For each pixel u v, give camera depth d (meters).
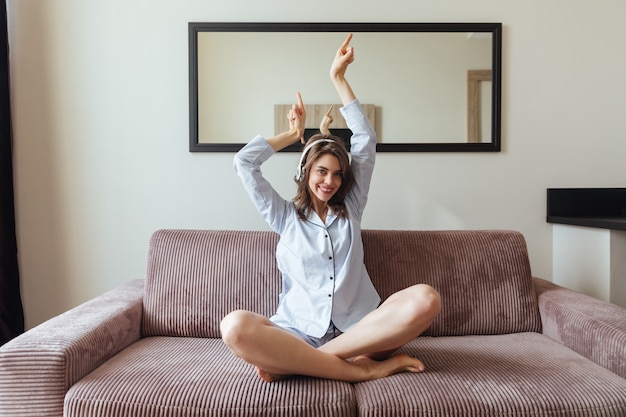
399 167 2.16
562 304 1.55
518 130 2.16
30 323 2.16
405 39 2.13
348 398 1.16
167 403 1.14
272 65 2.13
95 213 2.16
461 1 2.13
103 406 1.15
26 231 2.15
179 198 2.16
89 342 1.30
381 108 2.14
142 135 2.15
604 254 1.88
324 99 2.14
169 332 1.67
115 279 2.17
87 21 2.12
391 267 1.71
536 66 2.15
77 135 2.14
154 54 2.13
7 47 2.04
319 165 1.53
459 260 1.72
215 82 2.12
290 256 1.59
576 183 2.17
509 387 1.18
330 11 2.13
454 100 2.14
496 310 1.67
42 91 2.13
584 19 2.15
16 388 1.20
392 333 1.28
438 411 1.11
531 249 2.18
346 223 1.60
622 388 1.17
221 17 2.12
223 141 2.13
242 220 2.16
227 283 1.69
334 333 1.49
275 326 1.32
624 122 2.16
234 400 1.15
